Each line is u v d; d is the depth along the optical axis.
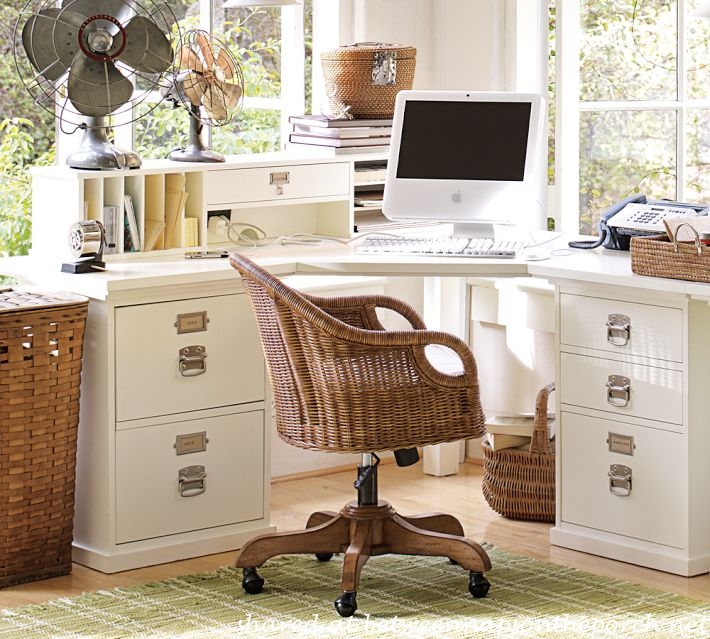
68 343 3.91
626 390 4.04
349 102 4.93
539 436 4.49
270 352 3.81
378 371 3.67
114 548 4.03
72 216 4.27
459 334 5.15
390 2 5.23
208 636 3.48
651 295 3.94
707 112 5.53
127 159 4.32
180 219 4.45
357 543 3.76
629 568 4.05
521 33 5.22
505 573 3.97
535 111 4.48
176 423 4.11
